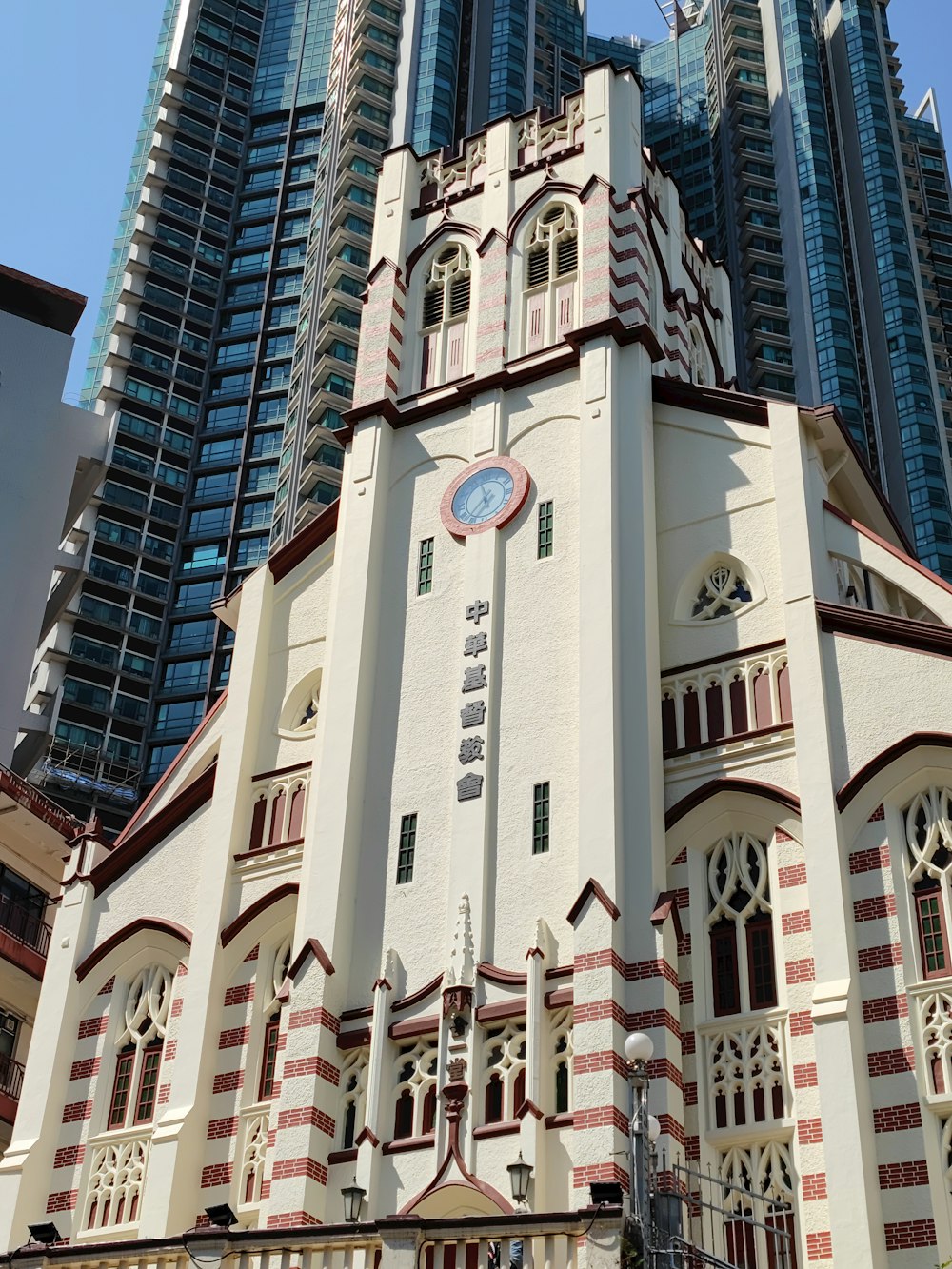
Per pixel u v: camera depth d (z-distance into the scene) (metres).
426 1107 30.25
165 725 97.38
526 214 41.19
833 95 122.56
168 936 35.94
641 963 29.55
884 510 37.81
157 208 115.06
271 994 34.00
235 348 112.06
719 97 123.31
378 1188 29.55
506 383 38.53
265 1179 30.69
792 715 31.28
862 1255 25.23
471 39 114.00
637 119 42.94
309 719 37.62
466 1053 30.03
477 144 44.12
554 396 37.75
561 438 37.03
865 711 30.61
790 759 31.11
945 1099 26.61
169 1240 24.92
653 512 35.59
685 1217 27.39
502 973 30.59
